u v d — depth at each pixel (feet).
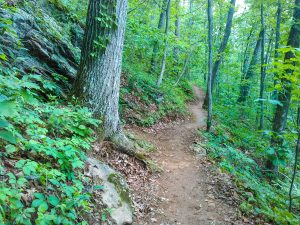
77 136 15.48
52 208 9.78
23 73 17.79
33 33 21.35
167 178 19.90
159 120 35.99
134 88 37.55
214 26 79.71
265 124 55.31
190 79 106.83
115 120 19.53
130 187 16.56
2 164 9.88
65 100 19.13
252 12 52.49
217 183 19.58
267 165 27.86
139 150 22.07
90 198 12.20
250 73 67.82
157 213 15.12
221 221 15.02
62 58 23.93
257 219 15.37
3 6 16.29
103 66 18.38
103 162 16.63
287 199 20.16
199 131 35.14
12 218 8.18
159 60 60.85
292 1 38.40
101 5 18.06
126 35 40.78
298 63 13.00
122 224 12.50
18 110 12.33
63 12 29.99
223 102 64.69
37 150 11.48
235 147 34.42
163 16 56.34
